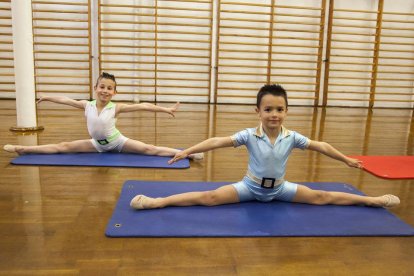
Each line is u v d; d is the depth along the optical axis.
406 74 7.11
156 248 1.50
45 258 1.41
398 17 6.85
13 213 1.81
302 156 3.14
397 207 2.05
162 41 6.40
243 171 2.63
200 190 2.17
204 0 6.38
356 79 6.99
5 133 3.67
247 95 6.71
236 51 6.57
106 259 1.41
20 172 2.44
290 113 5.89
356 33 6.78
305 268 1.40
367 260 1.47
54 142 3.35
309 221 1.79
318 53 6.76
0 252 1.44
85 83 6.31
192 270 1.36
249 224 1.73
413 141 3.98
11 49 5.98
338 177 2.59
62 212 1.84
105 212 1.85
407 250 1.57
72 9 6.07
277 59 6.69
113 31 6.23
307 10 6.65
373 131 4.55
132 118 4.79
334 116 5.73
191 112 5.52
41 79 6.20
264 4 6.42
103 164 2.63
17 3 3.53
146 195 2.05
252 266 1.40
